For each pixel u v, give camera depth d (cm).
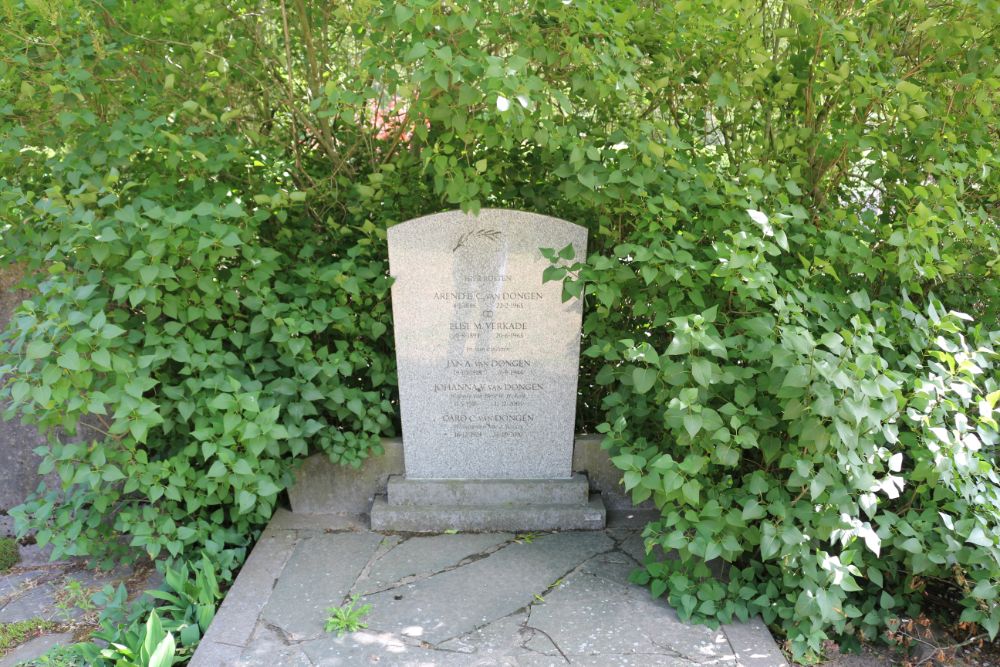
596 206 420
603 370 415
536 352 434
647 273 348
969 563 319
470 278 425
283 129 484
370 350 439
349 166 484
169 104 419
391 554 407
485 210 416
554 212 478
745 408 333
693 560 379
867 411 298
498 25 346
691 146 414
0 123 393
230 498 390
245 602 362
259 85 459
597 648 328
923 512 331
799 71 401
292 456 417
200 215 361
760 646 329
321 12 464
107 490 380
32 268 404
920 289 375
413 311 430
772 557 362
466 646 330
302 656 324
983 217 363
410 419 442
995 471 351
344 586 376
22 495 475
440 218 417
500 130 368
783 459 317
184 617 354
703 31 378
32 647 364
